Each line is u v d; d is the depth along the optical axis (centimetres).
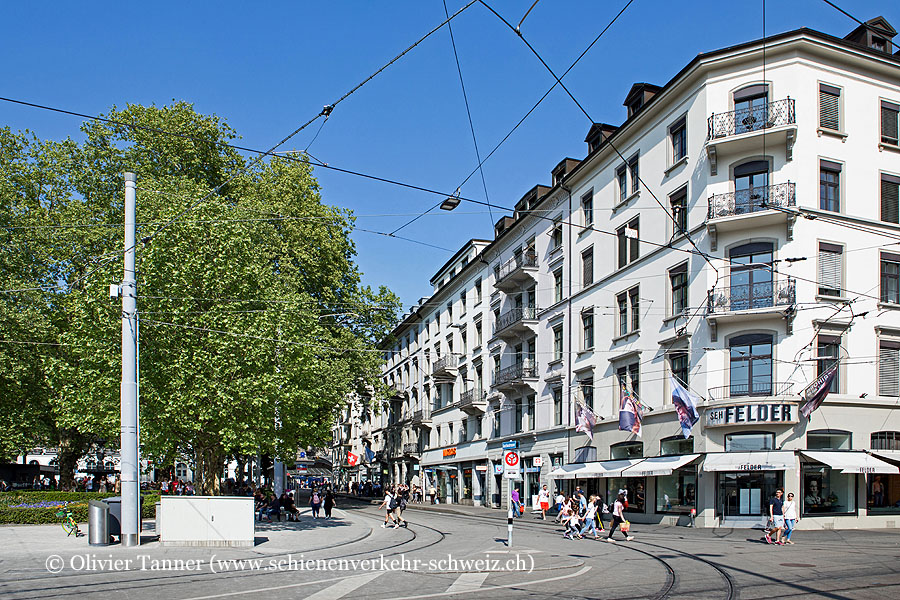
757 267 2872
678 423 3050
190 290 2256
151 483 5338
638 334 3369
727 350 2894
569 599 1124
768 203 2828
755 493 2791
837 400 2791
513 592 1191
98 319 2202
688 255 3073
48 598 1103
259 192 3819
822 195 2888
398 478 7156
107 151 3562
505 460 2105
